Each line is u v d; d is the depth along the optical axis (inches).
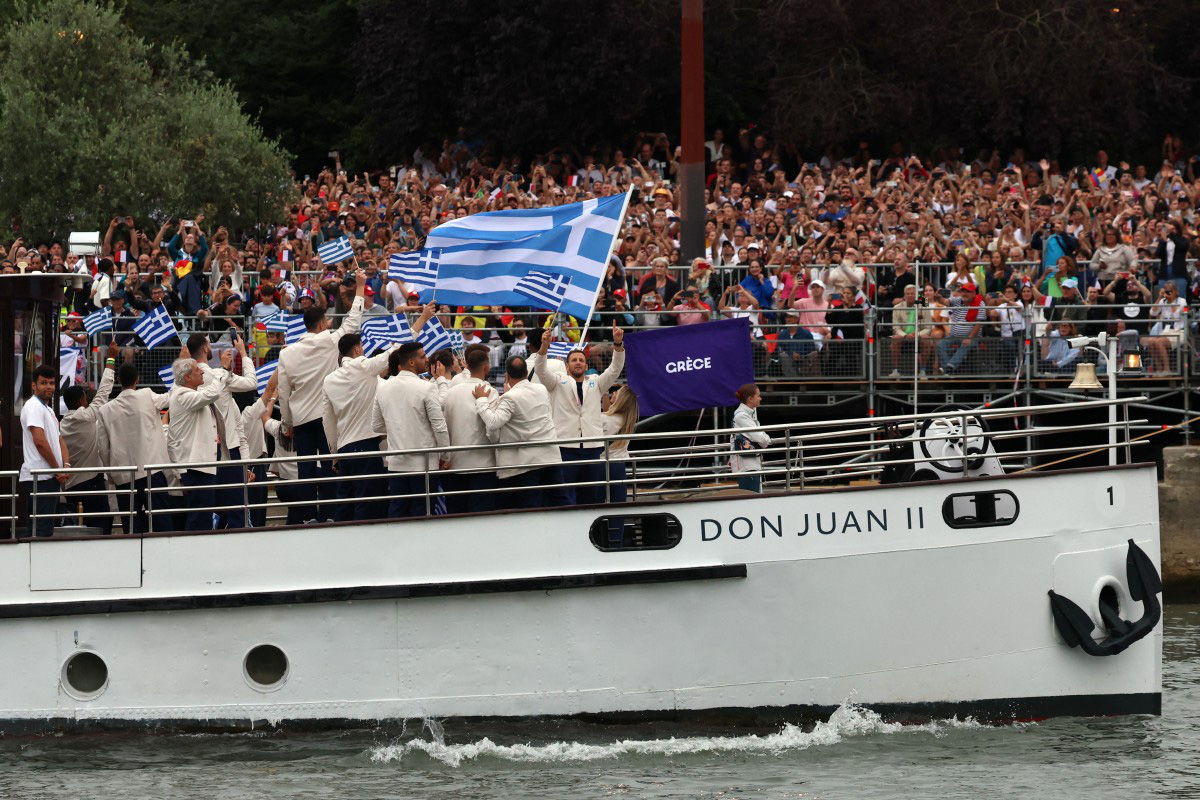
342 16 3208.7
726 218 1937.7
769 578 1031.0
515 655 1029.2
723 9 2945.4
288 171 2420.0
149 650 1038.4
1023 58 2827.3
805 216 1958.7
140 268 1845.5
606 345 1604.3
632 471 1104.8
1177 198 2150.6
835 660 1035.3
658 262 1681.8
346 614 1031.0
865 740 1025.5
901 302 1697.8
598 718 1032.2
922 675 1041.5
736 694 1035.3
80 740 1042.1
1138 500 1055.6
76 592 1039.6
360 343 1099.3
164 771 982.4
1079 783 940.0
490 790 940.0
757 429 1029.8
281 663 1040.8
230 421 1163.3
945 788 932.0
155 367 1680.6
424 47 2851.9
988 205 2026.3
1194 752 999.0
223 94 2423.7
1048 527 1044.5
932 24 2768.2
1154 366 1660.9
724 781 949.2
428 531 1027.9
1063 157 2903.5
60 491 1090.7
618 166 2262.6
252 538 1034.1
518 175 2420.0
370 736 1031.6
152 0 3250.5
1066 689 1053.2
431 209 2112.5
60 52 2295.8
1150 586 1050.7
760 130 2832.2
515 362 1054.4
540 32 2723.9
